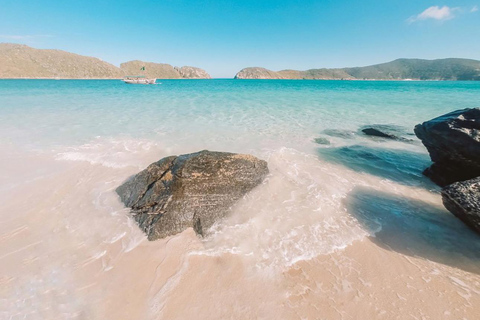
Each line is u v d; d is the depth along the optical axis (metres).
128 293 3.58
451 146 6.72
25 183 6.71
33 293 3.56
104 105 19.53
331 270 4.04
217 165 6.27
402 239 4.80
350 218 5.45
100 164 8.05
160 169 6.14
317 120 15.52
